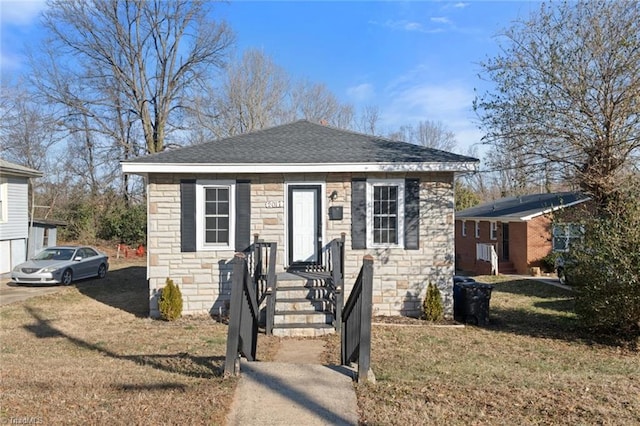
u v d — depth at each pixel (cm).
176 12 3206
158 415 423
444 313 1126
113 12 3055
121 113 3284
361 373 541
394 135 4512
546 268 2117
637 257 855
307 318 957
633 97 1103
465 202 3906
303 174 1142
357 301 588
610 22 1120
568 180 1243
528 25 1255
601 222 940
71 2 2959
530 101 1211
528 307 1323
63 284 1711
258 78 3553
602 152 1162
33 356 747
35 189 3259
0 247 1917
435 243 1138
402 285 1136
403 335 945
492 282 1892
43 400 459
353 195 1141
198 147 1224
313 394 491
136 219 3131
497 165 1339
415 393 507
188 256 1130
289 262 1139
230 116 3509
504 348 852
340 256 1061
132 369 614
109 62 3144
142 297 1484
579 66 1157
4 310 1229
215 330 979
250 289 670
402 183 1140
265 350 801
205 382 527
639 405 481
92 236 3109
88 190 3362
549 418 441
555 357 790
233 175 1138
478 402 482
